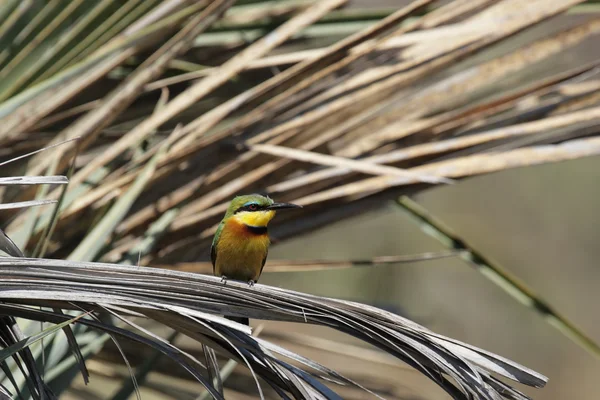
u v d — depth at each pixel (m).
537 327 30.44
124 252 10.67
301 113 11.40
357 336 6.96
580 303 31.12
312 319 6.91
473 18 11.07
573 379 30.77
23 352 6.85
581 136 10.92
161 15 12.07
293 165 11.17
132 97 11.04
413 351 6.93
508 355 30.19
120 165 11.49
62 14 12.00
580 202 31.36
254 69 12.39
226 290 6.80
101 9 11.99
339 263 10.99
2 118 11.20
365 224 26.62
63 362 8.56
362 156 11.28
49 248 10.62
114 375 11.38
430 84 12.38
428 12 12.02
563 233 31.38
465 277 29.00
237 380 11.66
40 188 10.01
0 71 11.87
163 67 11.05
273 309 6.84
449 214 31.38
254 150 10.84
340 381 6.84
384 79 11.18
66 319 6.84
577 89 11.30
